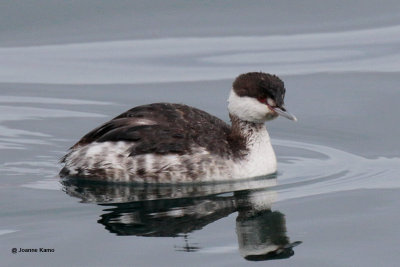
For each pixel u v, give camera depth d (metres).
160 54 21.42
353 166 15.45
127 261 11.16
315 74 20.20
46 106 18.98
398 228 12.24
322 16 23.09
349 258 11.27
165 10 23.38
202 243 11.77
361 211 13.00
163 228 12.34
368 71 20.27
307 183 14.51
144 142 14.44
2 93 19.66
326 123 17.92
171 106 15.19
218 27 22.58
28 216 12.94
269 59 21.00
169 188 14.29
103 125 14.95
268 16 23.14
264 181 14.63
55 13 23.16
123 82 20.12
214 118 15.44
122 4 23.62
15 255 11.42
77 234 12.13
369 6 23.62
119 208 13.26
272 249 11.54
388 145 16.59
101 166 14.55
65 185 14.52
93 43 21.92
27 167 15.51
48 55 21.52
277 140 17.23
